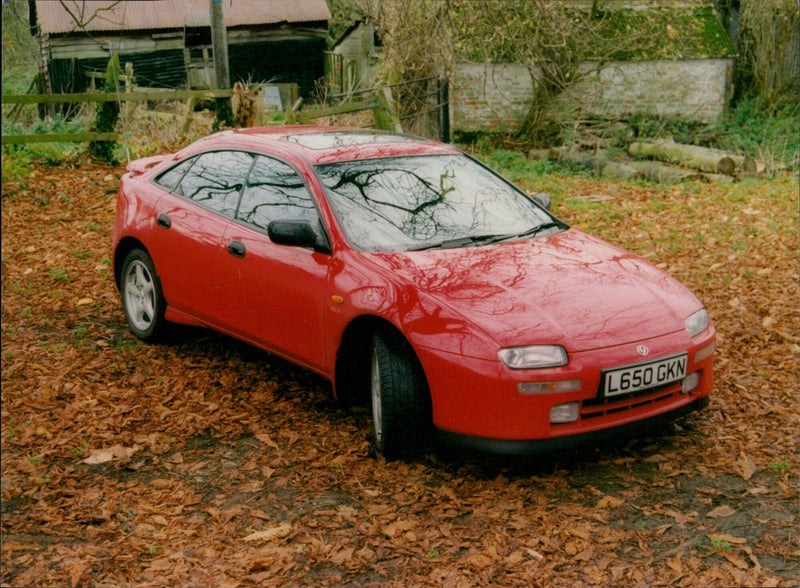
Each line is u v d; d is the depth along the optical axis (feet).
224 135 18.51
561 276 13.94
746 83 62.44
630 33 57.47
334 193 15.30
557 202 38.17
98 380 17.17
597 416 12.64
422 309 12.89
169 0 79.15
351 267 14.06
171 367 18.03
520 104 58.65
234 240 16.25
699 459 13.88
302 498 12.60
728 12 62.34
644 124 57.41
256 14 82.43
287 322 15.26
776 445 14.46
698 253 29.30
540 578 10.53
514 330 12.35
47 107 57.82
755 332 20.90
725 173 46.14
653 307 13.56
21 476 13.12
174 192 18.45
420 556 11.04
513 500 12.48
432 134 51.37
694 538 11.43
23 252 26.55
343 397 14.79
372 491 12.76
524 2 38.47
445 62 45.24
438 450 14.15
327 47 90.99
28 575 10.54
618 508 12.21
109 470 13.50
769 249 29.71
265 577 10.57
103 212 31.58
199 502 12.50
